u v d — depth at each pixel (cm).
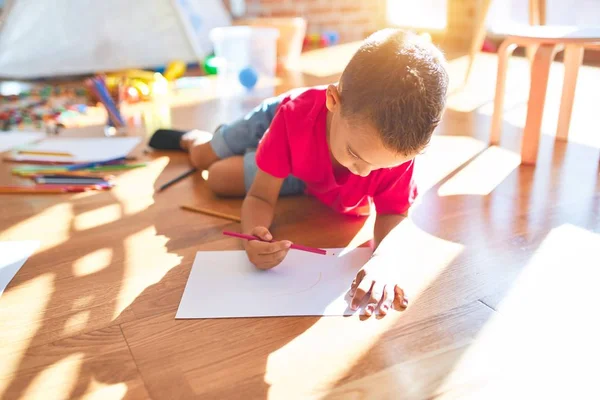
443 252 101
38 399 68
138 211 123
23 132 185
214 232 111
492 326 80
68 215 121
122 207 125
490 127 181
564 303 86
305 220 117
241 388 69
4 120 197
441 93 75
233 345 77
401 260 98
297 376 71
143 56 286
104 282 94
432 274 94
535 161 145
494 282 91
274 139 102
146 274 96
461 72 274
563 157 151
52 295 91
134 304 87
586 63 284
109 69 283
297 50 310
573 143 163
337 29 408
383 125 73
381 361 74
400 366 73
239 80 250
